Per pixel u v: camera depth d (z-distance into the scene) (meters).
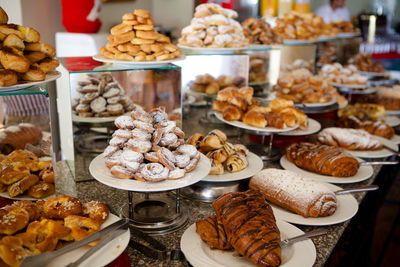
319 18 2.85
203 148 1.30
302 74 2.10
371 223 1.81
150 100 1.38
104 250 0.80
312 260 0.85
